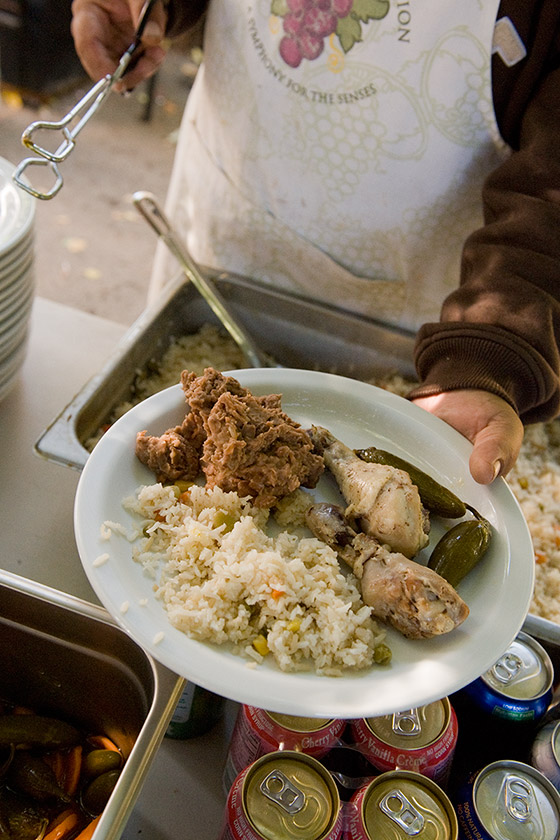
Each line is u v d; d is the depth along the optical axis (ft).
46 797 2.67
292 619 2.60
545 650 3.08
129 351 4.38
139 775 2.32
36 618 2.90
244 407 3.02
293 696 2.31
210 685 2.29
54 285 10.70
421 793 2.38
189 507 2.98
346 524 2.99
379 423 3.62
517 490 4.49
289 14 4.38
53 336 4.65
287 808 2.24
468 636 2.67
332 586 2.77
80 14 4.72
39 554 3.26
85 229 11.84
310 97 4.58
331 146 4.70
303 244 5.20
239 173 5.13
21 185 2.98
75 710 3.10
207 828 2.65
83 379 4.38
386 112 4.47
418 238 4.94
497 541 3.07
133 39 4.79
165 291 4.90
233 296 5.11
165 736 2.90
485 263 4.03
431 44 4.17
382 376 5.11
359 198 4.85
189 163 5.62
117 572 2.61
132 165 13.50
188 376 3.30
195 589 2.63
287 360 5.30
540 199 4.01
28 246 3.59
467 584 2.94
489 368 3.68
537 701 2.66
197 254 5.74
